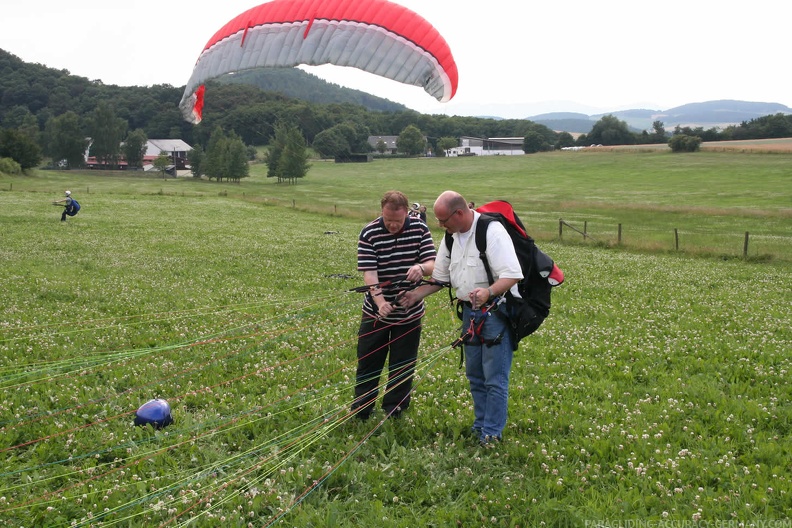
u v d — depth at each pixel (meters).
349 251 22.17
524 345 9.24
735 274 18.73
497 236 5.38
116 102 157.62
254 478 5.02
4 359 8.11
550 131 191.38
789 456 5.37
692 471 5.15
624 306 12.77
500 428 5.62
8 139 92.62
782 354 8.80
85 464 5.25
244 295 13.36
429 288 5.90
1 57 168.38
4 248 19.83
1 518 4.38
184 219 34.19
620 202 66.19
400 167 129.50
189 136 152.38
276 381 7.46
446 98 9.34
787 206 57.53
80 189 71.38
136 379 7.45
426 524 4.38
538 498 4.69
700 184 84.38
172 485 4.85
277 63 9.32
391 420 6.14
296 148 102.44
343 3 9.20
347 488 4.88
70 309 11.34
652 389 7.35
